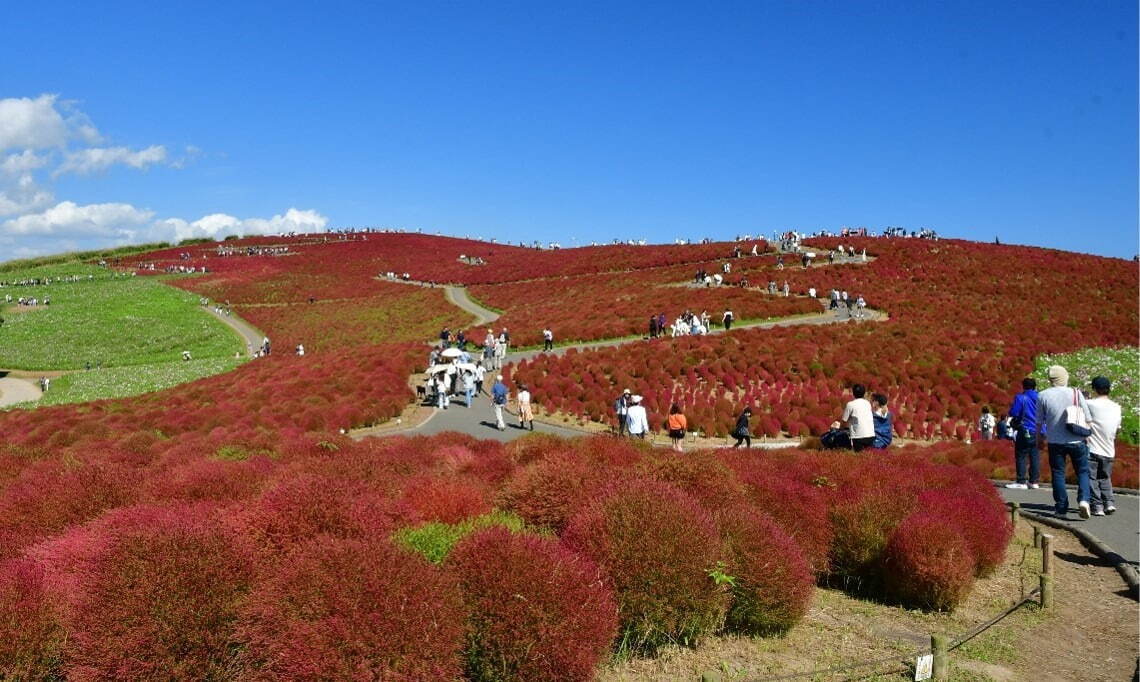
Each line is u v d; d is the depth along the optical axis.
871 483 10.45
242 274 108.81
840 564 8.88
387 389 33.56
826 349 40.94
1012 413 14.99
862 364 37.66
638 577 6.38
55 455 15.59
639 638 6.48
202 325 78.62
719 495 8.41
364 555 5.38
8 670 5.14
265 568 5.93
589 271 90.12
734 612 7.01
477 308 78.12
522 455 11.65
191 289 98.69
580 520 6.90
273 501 6.96
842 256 78.12
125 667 5.04
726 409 30.23
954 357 41.25
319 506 6.90
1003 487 15.03
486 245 141.50
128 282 102.00
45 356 65.75
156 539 5.72
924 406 33.50
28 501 8.47
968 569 7.90
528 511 8.09
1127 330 50.09
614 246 106.12
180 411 30.03
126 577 5.35
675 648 6.63
